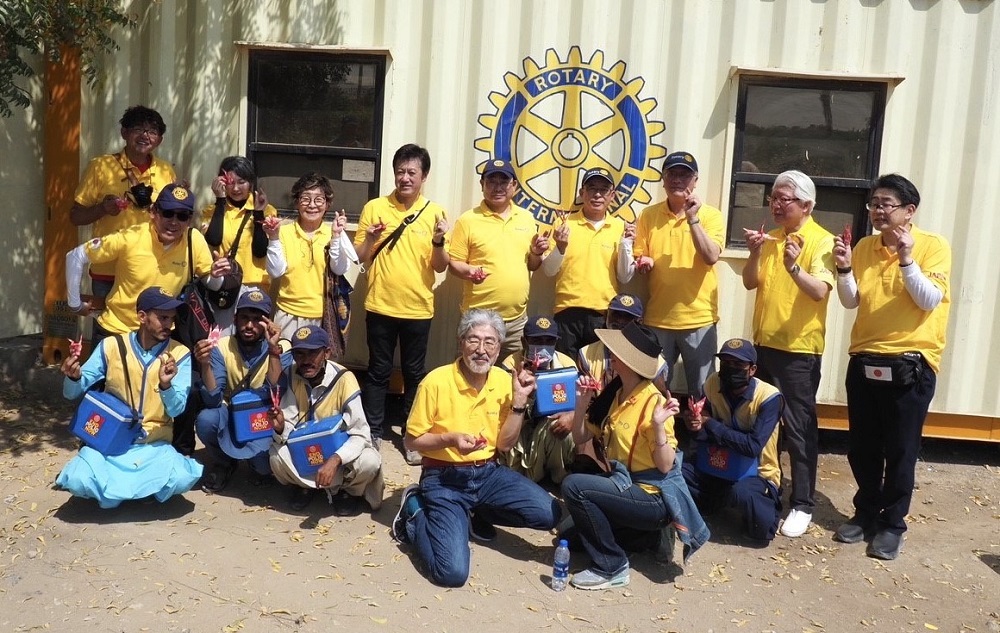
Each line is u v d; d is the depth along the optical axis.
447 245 5.79
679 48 5.95
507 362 5.34
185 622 3.78
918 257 4.84
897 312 4.75
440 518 4.37
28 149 6.84
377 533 4.70
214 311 5.38
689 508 4.39
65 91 6.44
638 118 6.02
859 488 5.07
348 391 4.78
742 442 4.78
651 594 4.33
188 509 4.81
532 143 6.09
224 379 4.97
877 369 4.73
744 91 5.97
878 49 5.87
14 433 5.75
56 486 4.99
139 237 5.05
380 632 3.81
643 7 5.94
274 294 5.94
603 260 5.70
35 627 3.70
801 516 5.10
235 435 4.86
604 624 4.03
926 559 4.84
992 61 5.82
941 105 5.88
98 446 4.55
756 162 6.07
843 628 4.14
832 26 5.87
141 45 6.29
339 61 6.17
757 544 4.92
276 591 4.05
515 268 5.63
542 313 6.21
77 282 5.12
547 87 6.04
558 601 4.19
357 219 6.32
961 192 5.93
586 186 5.70
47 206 6.59
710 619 4.13
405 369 5.86
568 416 5.11
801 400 5.07
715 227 5.57
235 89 6.25
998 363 6.04
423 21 6.08
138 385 4.66
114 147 6.42
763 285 5.16
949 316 6.01
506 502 4.52
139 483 4.52
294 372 4.81
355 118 6.23
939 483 5.93
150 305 4.55
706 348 5.58
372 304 5.70
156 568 4.16
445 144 6.15
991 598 4.47
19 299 6.95
